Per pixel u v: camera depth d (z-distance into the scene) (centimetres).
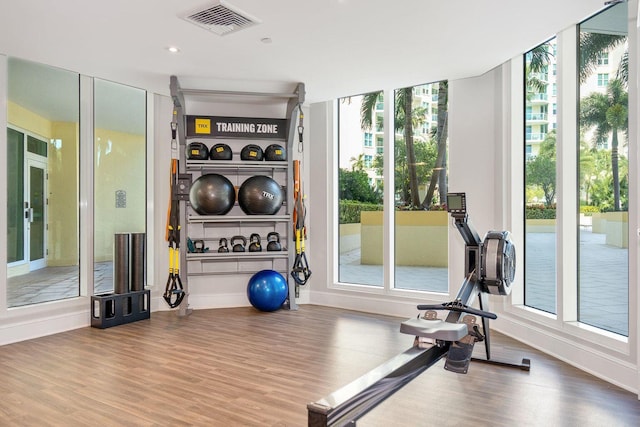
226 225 580
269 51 410
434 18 339
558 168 372
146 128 557
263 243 591
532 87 432
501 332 452
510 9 324
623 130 333
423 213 545
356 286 571
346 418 170
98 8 321
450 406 277
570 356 354
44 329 444
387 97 545
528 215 436
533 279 429
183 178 516
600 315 349
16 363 357
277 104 588
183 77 489
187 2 312
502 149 450
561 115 370
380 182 573
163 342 419
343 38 380
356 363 359
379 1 312
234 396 293
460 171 491
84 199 492
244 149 550
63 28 356
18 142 489
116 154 546
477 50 407
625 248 331
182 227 530
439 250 534
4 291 414
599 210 353
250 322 498
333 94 561
